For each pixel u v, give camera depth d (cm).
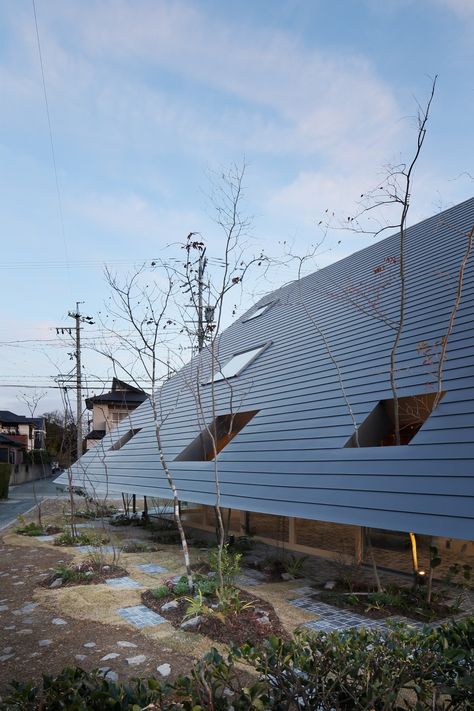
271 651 297
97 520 1555
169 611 607
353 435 722
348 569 812
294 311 1484
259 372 1201
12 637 536
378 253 1387
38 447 5669
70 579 773
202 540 1152
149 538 1209
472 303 794
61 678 267
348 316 1127
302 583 754
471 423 575
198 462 1006
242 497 765
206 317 938
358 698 275
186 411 1351
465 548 734
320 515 602
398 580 762
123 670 443
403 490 554
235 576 772
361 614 598
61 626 567
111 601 661
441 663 287
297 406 919
